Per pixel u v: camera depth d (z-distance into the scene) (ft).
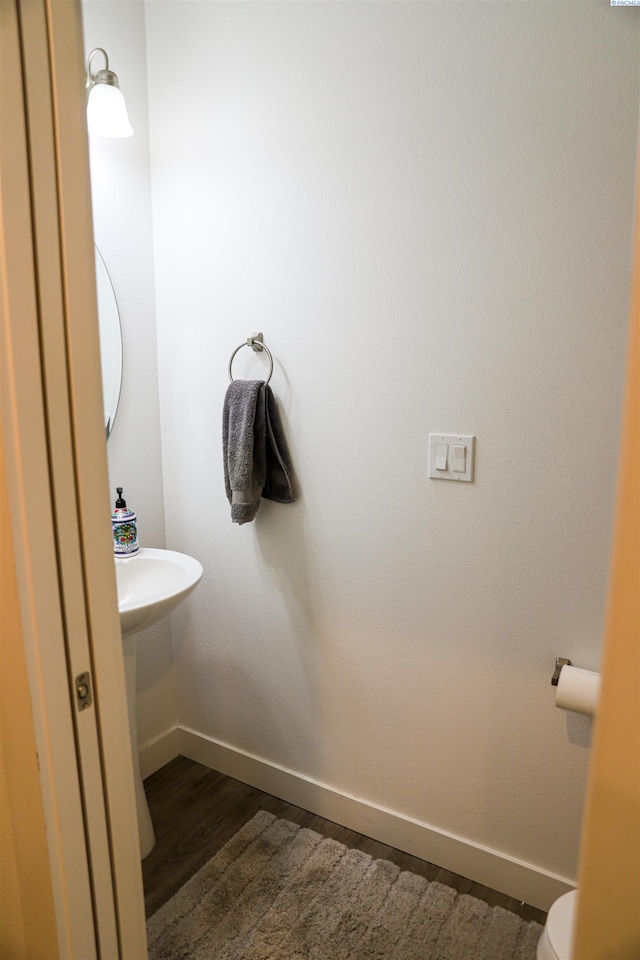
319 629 6.11
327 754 6.28
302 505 5.99
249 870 5.65
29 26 2.44
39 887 3.07
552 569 4.81
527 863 5.29
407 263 5.04
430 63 4.71
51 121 2.56
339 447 5.65
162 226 6.49
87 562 2.89
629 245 4.20
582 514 4.63
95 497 2.90
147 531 6.93
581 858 1.87
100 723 3.03
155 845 6.00
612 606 1.73
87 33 5.70
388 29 4.84
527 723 5.11
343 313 5.43
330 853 5.86
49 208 2.59
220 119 5.88
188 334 6.51
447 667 5.41
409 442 5.26
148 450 6.84
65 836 2.94
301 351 5.74
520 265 4.58
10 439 2.61
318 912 5.20
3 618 2.81
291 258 5.65
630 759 1.75
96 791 3.05
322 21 5.14
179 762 7.35
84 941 3.08
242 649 6.73
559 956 3.44
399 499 5.40
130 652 5.50
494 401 4.83
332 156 5.27
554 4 4.20
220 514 6.63
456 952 4.83
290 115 5.44
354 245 5.28
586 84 4.18
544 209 4.44
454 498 5.13
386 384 5.30
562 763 5.02
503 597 5.05
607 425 4.44
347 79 5.09
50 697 2.81
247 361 6.13
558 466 4.66
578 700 4.48
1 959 3.53
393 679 5.72
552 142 4.34
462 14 4.52
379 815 5.98
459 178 4.72
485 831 5.46
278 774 6.65
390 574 5.57
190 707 7.32
